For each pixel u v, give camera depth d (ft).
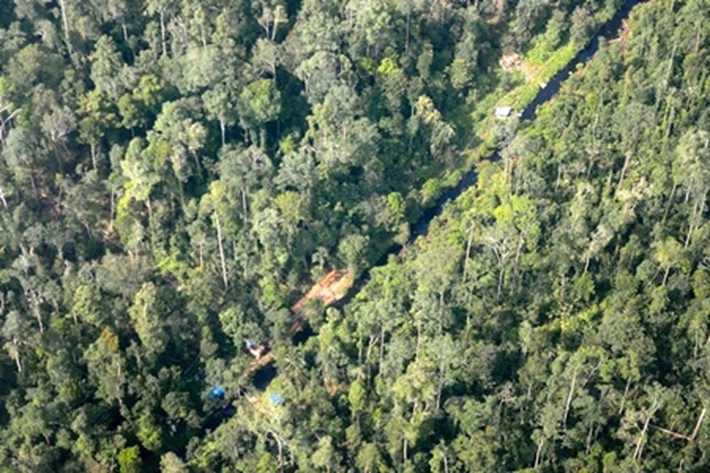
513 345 598.34
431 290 613.11
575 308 610.65
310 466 554.87
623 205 633.61
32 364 613.11
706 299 570.46
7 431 584.40
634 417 534.37
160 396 600.39
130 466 567.18
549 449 542.57
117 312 634.84
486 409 553.64
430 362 571.28
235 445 573.74
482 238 649.61
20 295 651.25
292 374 609.83
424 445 562.66
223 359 637.71
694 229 611.88
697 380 555.69
